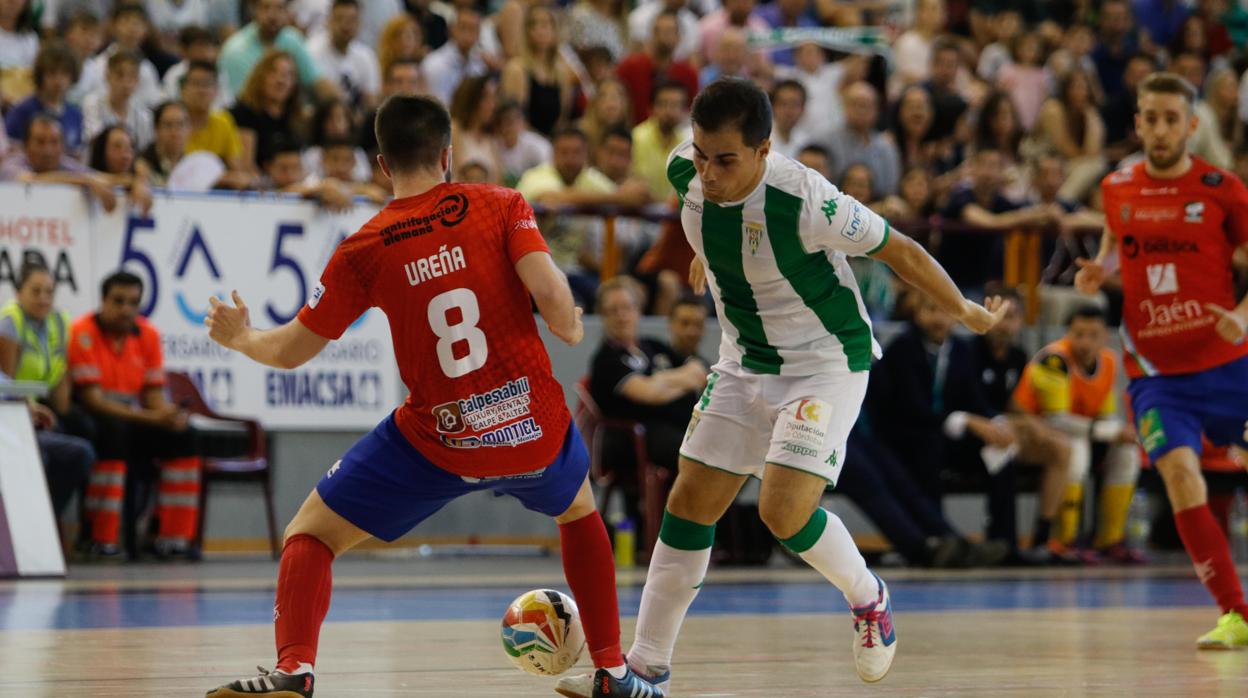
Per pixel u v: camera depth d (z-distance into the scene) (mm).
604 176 30141
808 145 30203
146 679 11469
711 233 10836
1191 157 16219
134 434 25344
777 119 32156
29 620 16234
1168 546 32438
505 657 13242
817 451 10703
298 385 27094
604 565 10203
